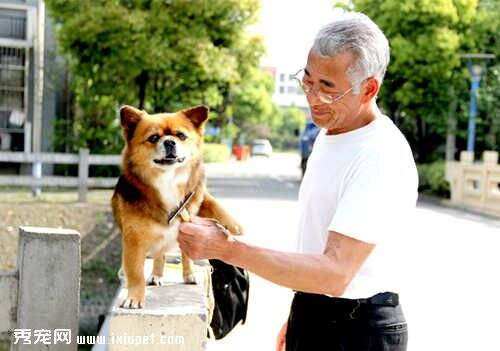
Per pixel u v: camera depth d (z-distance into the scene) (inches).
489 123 765.9
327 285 71.8
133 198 101.3
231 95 933.8
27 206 390.3
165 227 101.2
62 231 105.0
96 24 554.6
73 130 635.5
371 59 75.7
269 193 700.7
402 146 80.5
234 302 130.1
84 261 374.3
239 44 620.7
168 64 576.1
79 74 601.9
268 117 1908.2
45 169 606.9
